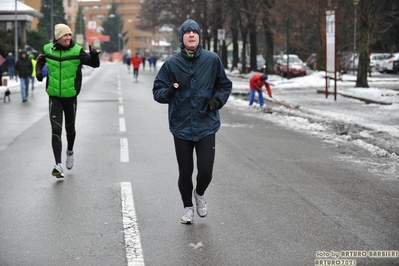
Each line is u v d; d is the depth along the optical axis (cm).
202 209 796
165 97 745
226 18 7656
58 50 1035
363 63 3534
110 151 1359
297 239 721
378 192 988
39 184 1019
